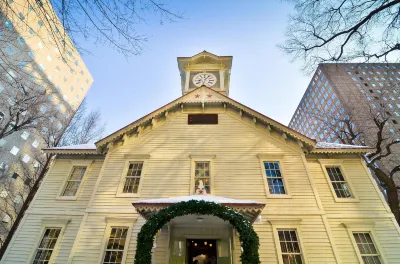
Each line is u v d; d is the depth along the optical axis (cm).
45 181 1242
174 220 908
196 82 1783
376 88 4931
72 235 1052
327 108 5825
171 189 1101
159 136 1296
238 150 1222
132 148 1259
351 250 959
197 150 1229
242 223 730
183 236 962
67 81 4819
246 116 1355
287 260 916
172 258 912
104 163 1199
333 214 1054
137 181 1149
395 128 3872
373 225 1016
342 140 2155
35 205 1152
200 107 1410
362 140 2062
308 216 1005
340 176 1200
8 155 3195
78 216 1104
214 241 977
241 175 1132
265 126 1298
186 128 1324
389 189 1489
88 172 1264
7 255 1014
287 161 1180
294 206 1032
